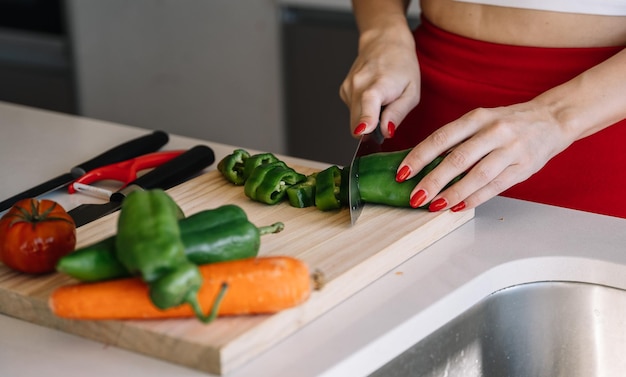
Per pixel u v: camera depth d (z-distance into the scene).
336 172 1.21
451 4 1.56
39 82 3.69
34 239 1.01
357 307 1.03
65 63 3.62
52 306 0.92
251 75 3.29
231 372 0.91
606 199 1.55
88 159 1.50
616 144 1.52
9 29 3.68
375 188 1.20
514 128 1.22
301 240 1.12
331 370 0.92
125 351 0.95
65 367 0.93
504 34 1.51
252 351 0.93
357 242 1.11
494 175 1.20
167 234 0.87
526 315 1.17
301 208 1.22
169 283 0.84
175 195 1.27
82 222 1.22
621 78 1.29
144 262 0.85
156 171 1.35
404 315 1.01
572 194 1.56
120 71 3.58
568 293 1.17
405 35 1.55
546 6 1.45
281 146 3.32
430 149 1.20
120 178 1.40
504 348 1.17
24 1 3.60
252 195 1.24
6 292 1.01
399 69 1.47
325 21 3.02
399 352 1.00
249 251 0.97
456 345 1.10
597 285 1.16
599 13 1.44
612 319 1.17
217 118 3.47
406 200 1.20
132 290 0.91
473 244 1.19
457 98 1.59
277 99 3.26
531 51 1.50
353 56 2.97
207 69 3.41
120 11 3.49
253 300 0.91
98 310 0.92
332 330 0.98
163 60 3.49
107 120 3.66
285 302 0.92
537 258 1.15
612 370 1.18
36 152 1.54
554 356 1.19
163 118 3.59
